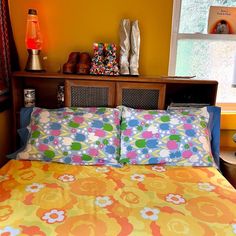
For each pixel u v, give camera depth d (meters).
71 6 1.84
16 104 1.76
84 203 1.13
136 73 1.79
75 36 1.90
